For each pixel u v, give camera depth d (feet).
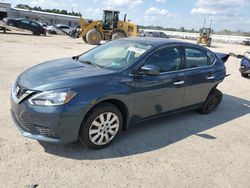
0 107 16.11
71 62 14.47
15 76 24.25
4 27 87.15
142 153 12.55
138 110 13.56
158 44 14.73
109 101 12.41
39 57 38.24
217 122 17.92
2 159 10.75
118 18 78.02
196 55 16.90
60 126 10.84
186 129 16.05
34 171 10.26
